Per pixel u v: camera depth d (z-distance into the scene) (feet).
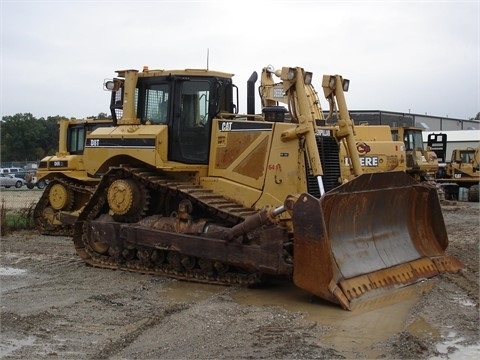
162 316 25.30
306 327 23.53
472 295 28.40
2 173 158.10
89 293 29.94
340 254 28.40
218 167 34.09
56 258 40.22
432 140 90.68
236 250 29.78
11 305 27.53
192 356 20.21
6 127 221.25
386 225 32.24
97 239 36.52
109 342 22.00
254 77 37.42
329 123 39.70
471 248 43.27
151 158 34.17
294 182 31.17
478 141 145.28
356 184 28.71
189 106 34.91
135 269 35.35
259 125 32.68
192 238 31.58
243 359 19.85
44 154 222.89
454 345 21.44
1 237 50.85
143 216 35.19
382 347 21.11
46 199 53.88
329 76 33.73
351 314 25.44
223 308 26.48
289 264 27.89
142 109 36.24
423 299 27.58
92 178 51.52
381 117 131.03
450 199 103.19
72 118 57.72
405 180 31.96
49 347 21.57
